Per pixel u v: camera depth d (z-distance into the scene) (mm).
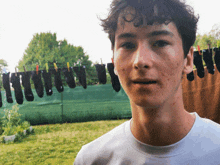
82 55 31547
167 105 541
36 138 6492
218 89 4031
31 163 4148
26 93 3936
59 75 3852
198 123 650
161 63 453
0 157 4566
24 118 9906
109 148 724
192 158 589
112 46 626
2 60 21156
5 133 6285
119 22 514
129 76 475
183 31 516
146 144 626
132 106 631
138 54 452
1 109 9656
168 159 595
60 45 30203
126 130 721
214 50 3074
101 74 3588
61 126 8820
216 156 599
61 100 10414
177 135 593
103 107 10508
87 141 5777
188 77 3316
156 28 463
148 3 471
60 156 4492
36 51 27953
